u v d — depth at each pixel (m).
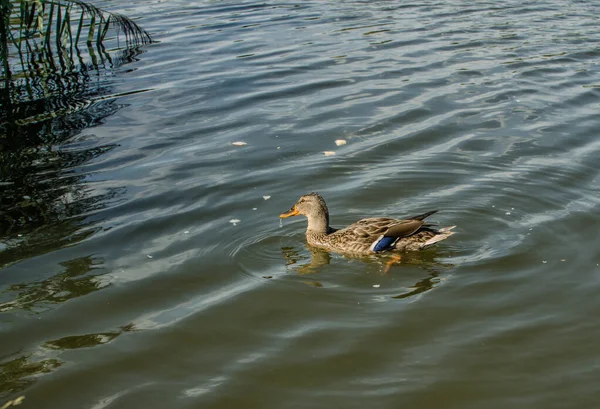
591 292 4.12
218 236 4.50
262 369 3.87
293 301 4.14
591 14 7.66
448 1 8.55
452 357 3.89
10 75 6.32
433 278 4.23
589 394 3.76
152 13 8.23
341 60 6.35
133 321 4.07
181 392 3.81
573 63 6.16
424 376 3.83
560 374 3.82
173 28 7.53
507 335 3.96
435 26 7.33
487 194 4.68
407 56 6.39
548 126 5.27
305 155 5.08
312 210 4.48
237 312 4.10
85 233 4.52
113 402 3.78
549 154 4.98
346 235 4.41
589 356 3.88
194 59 6.46
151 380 3.85
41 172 5.01
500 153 5.01
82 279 4.26
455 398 3.76
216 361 3.91
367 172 4.91
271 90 5.88
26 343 3.99
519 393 3.77
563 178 4.77
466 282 4.20
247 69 6.24
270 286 4.22
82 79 6.19
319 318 4.06
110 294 4.19
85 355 3.94
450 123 5.34
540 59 6.25
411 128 5.30
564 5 8.16
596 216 4.50
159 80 6.11
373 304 4.12
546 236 4.40
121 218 4.61
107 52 6.72
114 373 3.88
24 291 4.20
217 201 4.73
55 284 4.23
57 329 4.04
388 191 4.75
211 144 5.23
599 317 4.02
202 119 5.52
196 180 4.89
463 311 4.07
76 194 4.80
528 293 4.13
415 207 4.62
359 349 3.93
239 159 5.06
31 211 4.69
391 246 4.36
